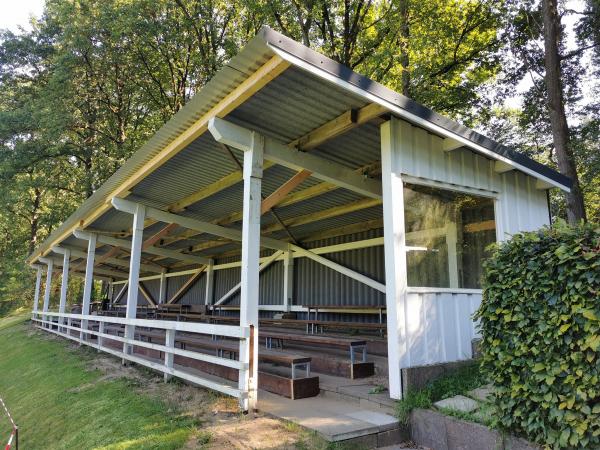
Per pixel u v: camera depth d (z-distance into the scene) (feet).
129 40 54.19
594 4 36.65
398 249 14.21
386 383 15.67
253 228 14.99
